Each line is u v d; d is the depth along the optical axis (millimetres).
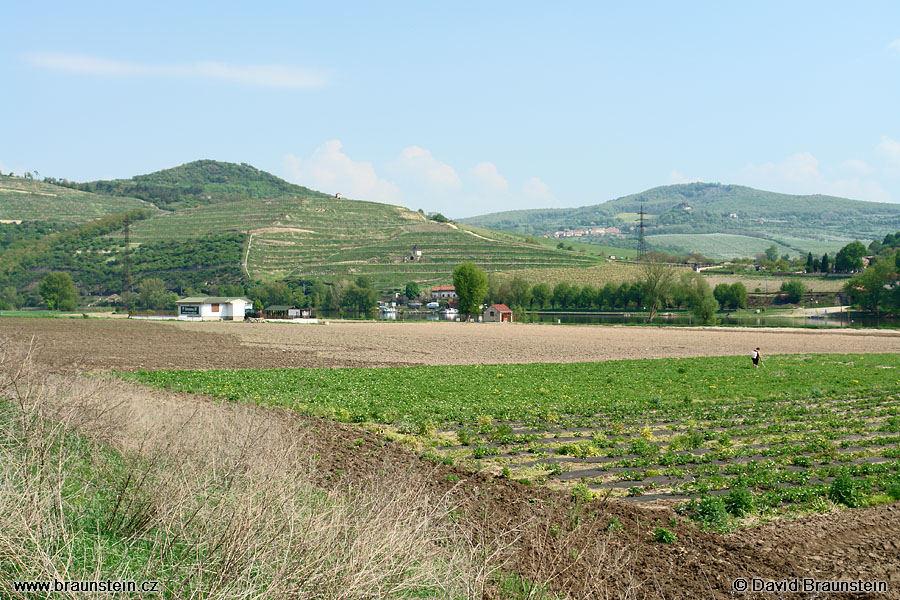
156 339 73125
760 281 197625
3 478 9812
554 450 22047
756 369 50500
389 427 25797
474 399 33562
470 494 16047
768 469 19453
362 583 8344
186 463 11312
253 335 86188
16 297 185250
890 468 19734
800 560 12562
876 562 12508
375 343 76312
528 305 181500
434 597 9203
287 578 8156
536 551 12062
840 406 31969
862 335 92500
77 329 84188
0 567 8055
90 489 11211
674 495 17031
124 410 16219
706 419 28609
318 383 38969
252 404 26078
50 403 12977
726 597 10867
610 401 33094
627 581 11234
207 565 8492
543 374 46406
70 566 8320
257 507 9289
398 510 10375
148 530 10219
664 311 169375
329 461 18438
